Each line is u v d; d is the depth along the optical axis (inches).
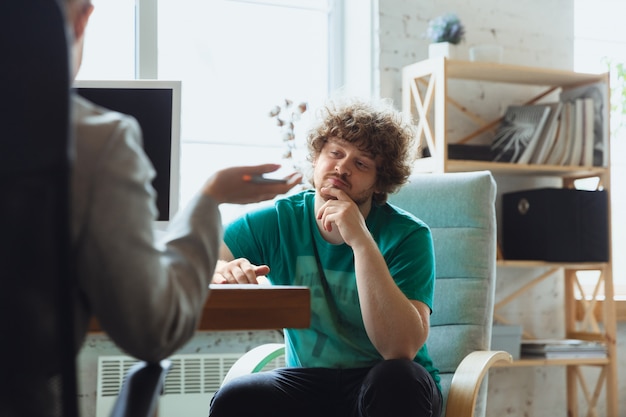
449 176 98.3
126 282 30.2
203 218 37.1
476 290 94.6
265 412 76.5
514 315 148.6
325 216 75.5
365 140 79.1
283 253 82.3
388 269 77.9
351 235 74.4
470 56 139.2
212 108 138.3
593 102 141.4
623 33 165.8
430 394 71.6
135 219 30.6
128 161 31.0
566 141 140.6
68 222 26.2
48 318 26.8
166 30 136.3
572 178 150.2
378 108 82.7
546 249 138.6
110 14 132.9
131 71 133.7
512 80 143.1
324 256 80.3
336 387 77.7
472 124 146.9
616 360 148.7
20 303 26.2
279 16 143.4
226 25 139.8
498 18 148.8
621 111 165.5
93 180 30.1
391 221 82.0
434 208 97.3
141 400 33.0
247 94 140.3
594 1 164.2
